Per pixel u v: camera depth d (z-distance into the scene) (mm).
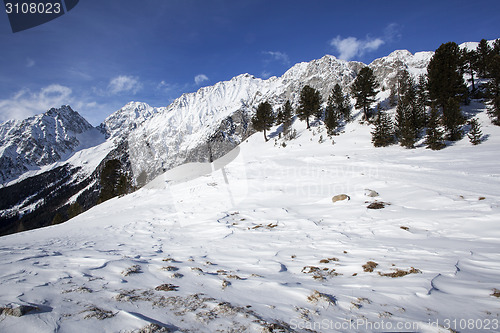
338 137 32969
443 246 3633
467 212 5082
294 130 38875
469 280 2363
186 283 2422
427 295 2076
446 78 26188
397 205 6586
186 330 1411
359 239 4500
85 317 1477
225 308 1766
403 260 3146
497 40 34562
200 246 4715
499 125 23578
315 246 4289
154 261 3400
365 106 37031
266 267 3209
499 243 3529
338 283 2498
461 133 23359
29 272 2561
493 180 8680
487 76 29188
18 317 1410
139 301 1835
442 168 12258
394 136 27797
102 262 3117
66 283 2209
